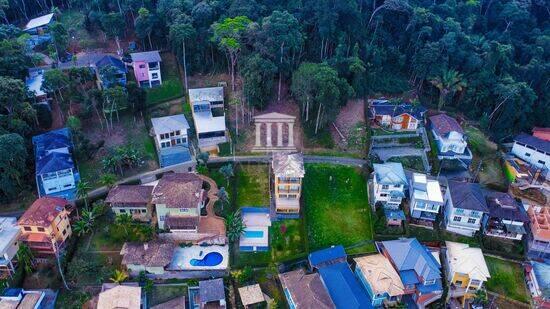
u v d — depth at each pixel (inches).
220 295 2534.5
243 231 2915.8
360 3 4244.6
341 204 3225.9
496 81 4065.0
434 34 4284.0
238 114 3722.9
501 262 3026.6
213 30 3779.5
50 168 2987.2
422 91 4234.7
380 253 2970.0
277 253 2893.7
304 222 3036.4
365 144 3629.4
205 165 3262.8
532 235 3088.1
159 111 3725.4
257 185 3265.3
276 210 3085.6
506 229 3095.5
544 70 4212.6
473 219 3085.6
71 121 3221.0
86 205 2930.6
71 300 2564.0
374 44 4215.1
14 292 2487.7
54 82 3371.1
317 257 2832.2
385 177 3115.2
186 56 3996.1
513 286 2903.5
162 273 2714.1
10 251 2600.9
